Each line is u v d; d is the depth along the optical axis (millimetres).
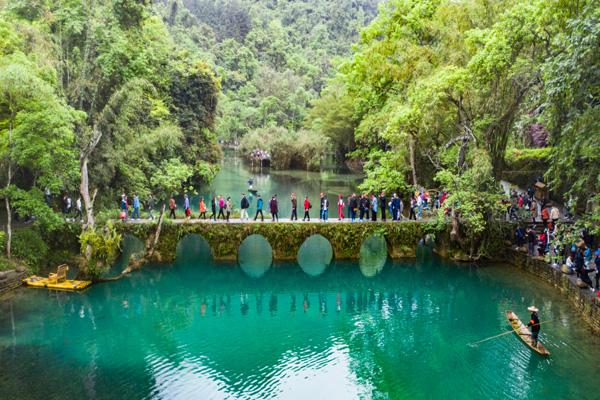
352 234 28328
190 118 49938
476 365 17094
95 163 32438
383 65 32094
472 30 26328
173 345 18891
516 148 45562
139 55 39781
